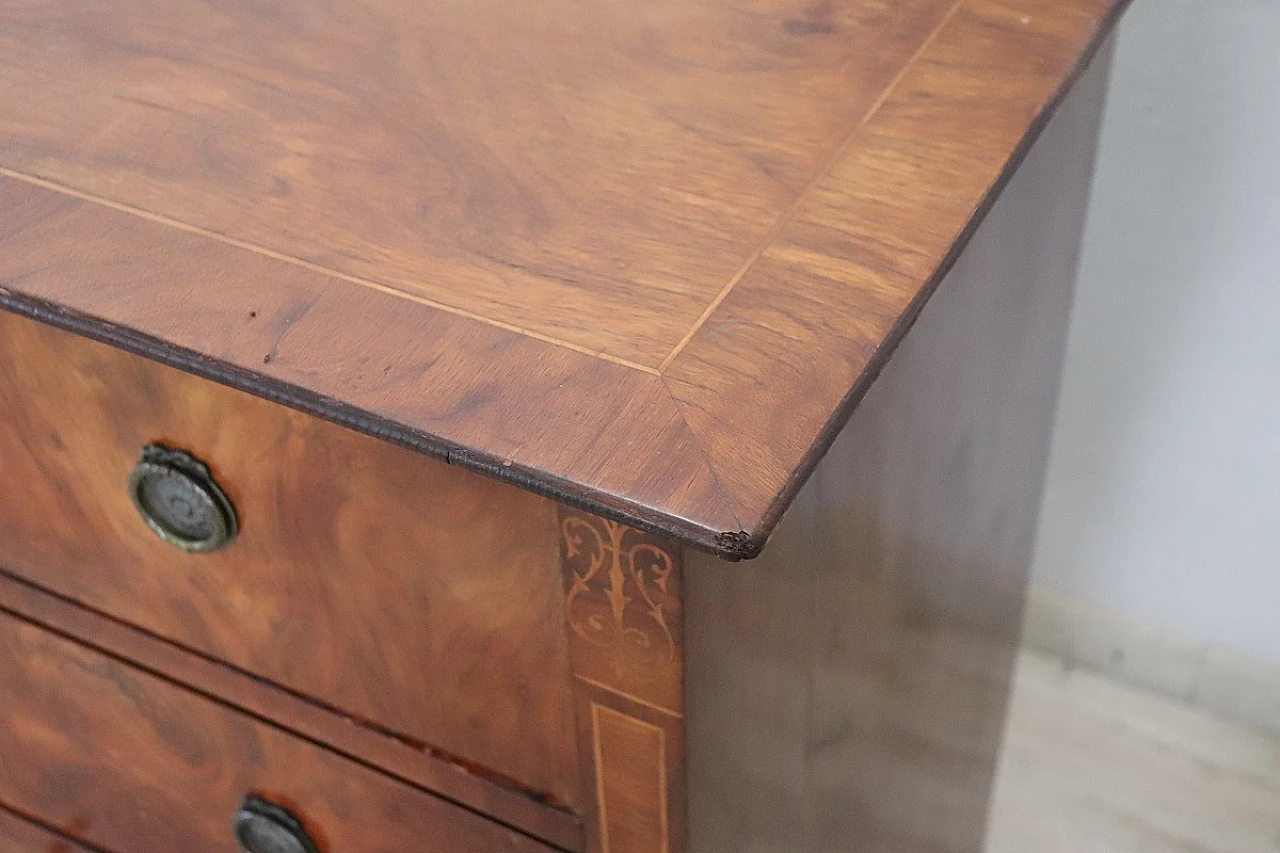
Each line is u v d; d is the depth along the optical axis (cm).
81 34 69
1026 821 125
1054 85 64
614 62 66
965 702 97
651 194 58
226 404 58
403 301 53
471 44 68
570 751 61
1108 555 131
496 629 59
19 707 84
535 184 59
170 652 73
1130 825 124
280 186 59
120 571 71
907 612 76
